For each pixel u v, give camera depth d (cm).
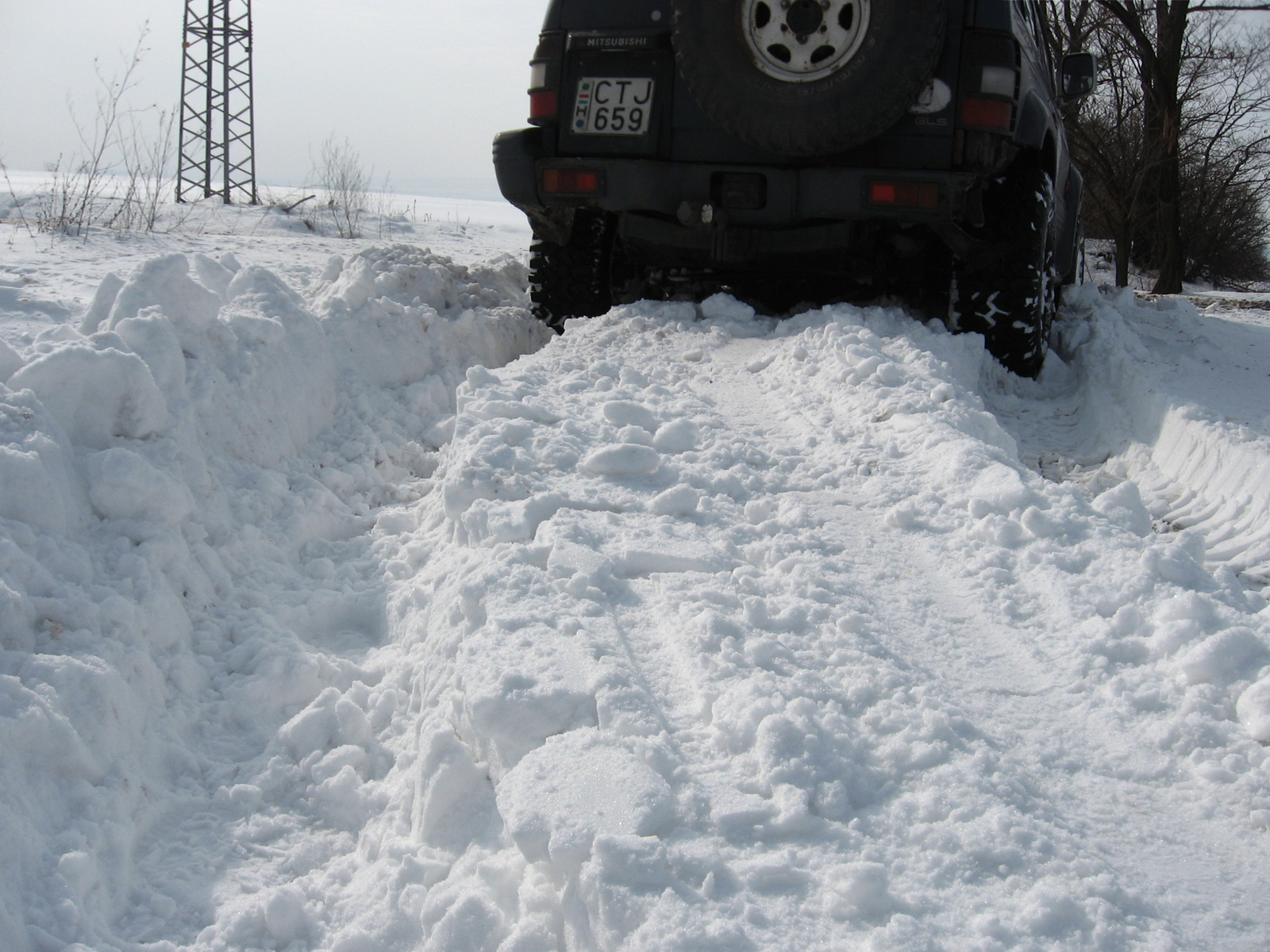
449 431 406
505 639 219
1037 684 219
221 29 1966
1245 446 373
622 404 348
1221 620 226
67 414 279
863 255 507
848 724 195
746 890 156
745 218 481
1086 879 160
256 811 219
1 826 173
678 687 209
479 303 530
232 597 281
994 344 506
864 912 153
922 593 255
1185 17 1499
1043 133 504
